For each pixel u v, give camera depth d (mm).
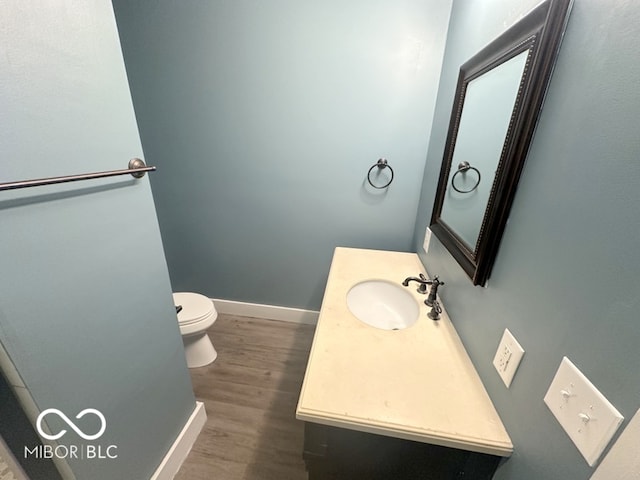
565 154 483
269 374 1710
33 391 609
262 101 1614
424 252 1463
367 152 1644
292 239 1946
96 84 707
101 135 730
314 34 1443
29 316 589
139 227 889
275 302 2180
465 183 978
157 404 1046
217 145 1759
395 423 641
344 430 737
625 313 356
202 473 1193
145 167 859
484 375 742
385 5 1356
